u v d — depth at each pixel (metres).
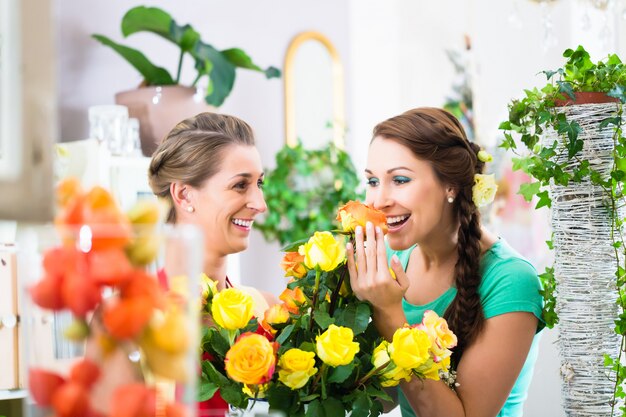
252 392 1.28
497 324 1.75
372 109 4.51
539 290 1.75
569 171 1.59
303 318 1.38
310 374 1.27
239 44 3.99
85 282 0.66
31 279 0.68
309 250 1.36
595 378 1.57
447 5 4.33
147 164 2.86
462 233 1.82
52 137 0.78
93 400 0.68
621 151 1.56
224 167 1.77
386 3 4.59
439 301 1.88
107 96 3.49
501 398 1.74
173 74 3.72
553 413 2.31
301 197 3.95
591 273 1.58
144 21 3.26
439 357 1.34
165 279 0.69
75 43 3.39
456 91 4.28
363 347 1.45
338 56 4.34
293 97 4.16
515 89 3.92
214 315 1.28
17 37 0.76
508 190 3.82
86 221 0.70
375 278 1.43
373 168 1.82
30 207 0.76
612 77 1.58
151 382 0.69
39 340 0.68
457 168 1.80
